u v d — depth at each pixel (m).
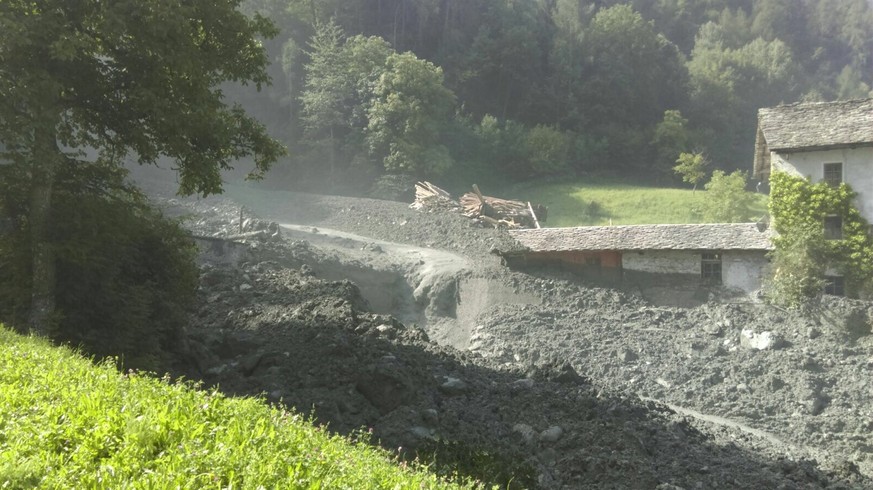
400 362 22.69
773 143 43.09
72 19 19.33
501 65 121.69
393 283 48.28
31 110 18.98
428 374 22.81
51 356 11.52
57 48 17.61
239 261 42.66
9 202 19.92
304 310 27.33
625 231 47.06
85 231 20.06
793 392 33.94
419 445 16.14
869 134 41.09
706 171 116.69
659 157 114.06
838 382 34.53
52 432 7.01
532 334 41.34
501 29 127.06
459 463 14.12
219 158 22.12
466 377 23.97
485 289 45.94
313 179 93.12
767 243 42.97
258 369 21.91
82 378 9.48
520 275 46.44
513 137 108.06
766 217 45.34
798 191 42.56
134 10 18.72
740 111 133.88
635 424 22.64
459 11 131.25
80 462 6.48
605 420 22.03
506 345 40.56
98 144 21.97
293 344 23.22
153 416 7.71
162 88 20.23
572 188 97.94
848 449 29.31
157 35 19.16
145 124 21.25
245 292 31.55
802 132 43.19
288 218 63.28
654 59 134.12
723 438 25.31
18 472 5.98
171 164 71.38
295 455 7.68
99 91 20.55
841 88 159.62
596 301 44.00
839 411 32.44
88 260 19.69
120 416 7.54
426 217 60.09
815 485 20.78
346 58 97.06
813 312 39.41
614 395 25.41
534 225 62.59
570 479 18.05
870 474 26.23
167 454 6.95
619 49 132.50
